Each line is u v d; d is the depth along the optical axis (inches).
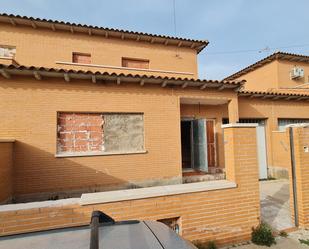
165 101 286.5
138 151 271.4
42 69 220.2
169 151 284.0
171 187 145.9
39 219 112.7
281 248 148.1
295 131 185.0
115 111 265.7
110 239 59.2
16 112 232.2
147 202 133.3
